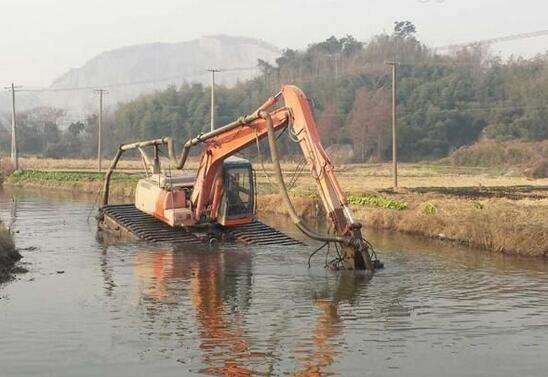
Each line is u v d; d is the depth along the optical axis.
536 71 114.88
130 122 122.12
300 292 19.56
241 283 20.80
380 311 17.39
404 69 117.69
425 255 25.69
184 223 29.28
